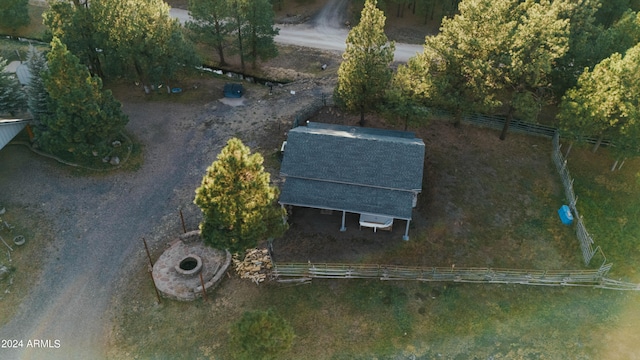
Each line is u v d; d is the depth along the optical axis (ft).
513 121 165.07
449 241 127.03
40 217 129.80
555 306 114.21
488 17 142.72
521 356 104.32
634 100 136.67
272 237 110.52
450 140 160.15
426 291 115.44
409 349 104.78
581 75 146.41
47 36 175.42
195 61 178.70
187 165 148.66
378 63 143.23
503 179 146.30
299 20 249.14
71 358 101.65
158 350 103.24
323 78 194.59
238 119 168.35
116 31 156.04
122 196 137.69
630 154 140.67
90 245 124.06
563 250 127.13
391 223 124.77
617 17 201.05
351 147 130.62
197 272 115.34
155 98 177.78
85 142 139.33
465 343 106.32
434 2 230.89
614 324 111.14
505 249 126.31
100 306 111.14
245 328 89.20
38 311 109.81
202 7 187.01
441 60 152.66
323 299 112.68
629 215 139.13
